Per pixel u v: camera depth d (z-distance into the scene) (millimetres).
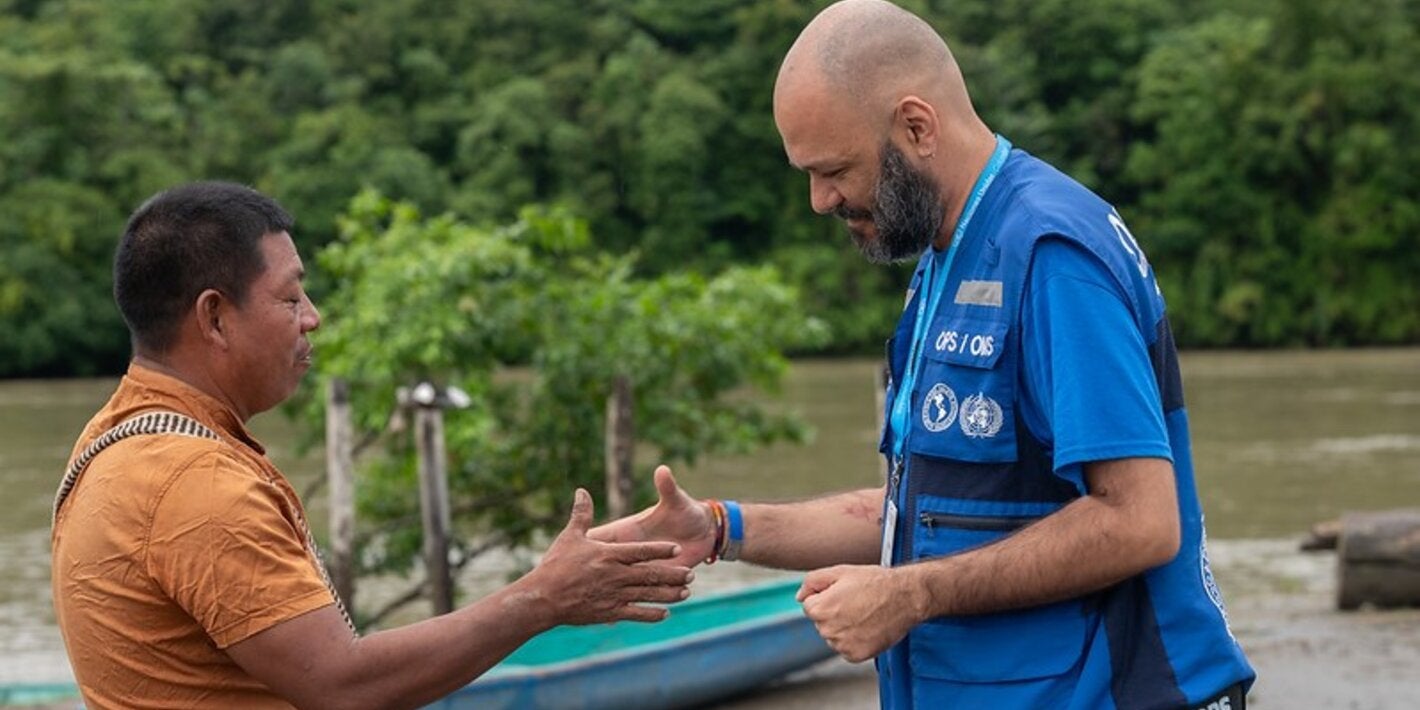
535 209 12156
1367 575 10273
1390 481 20250
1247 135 50781
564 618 2877
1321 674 8625
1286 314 50125
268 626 2717
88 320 44469
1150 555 2756
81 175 47188
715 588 13234
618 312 11930
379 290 11281
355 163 49344
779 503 3355
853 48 2955
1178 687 2852
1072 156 55594
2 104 47875
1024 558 2777
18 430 29547
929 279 3094
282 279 2918
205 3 57844
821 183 3004
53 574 2900
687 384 12516
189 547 2713
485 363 11562
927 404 2969
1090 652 2867
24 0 58062
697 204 52531
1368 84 50688
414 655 2789
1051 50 56688
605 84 53375
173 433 2801
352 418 11531
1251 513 18000
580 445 11977
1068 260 2832
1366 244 49719
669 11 58438
